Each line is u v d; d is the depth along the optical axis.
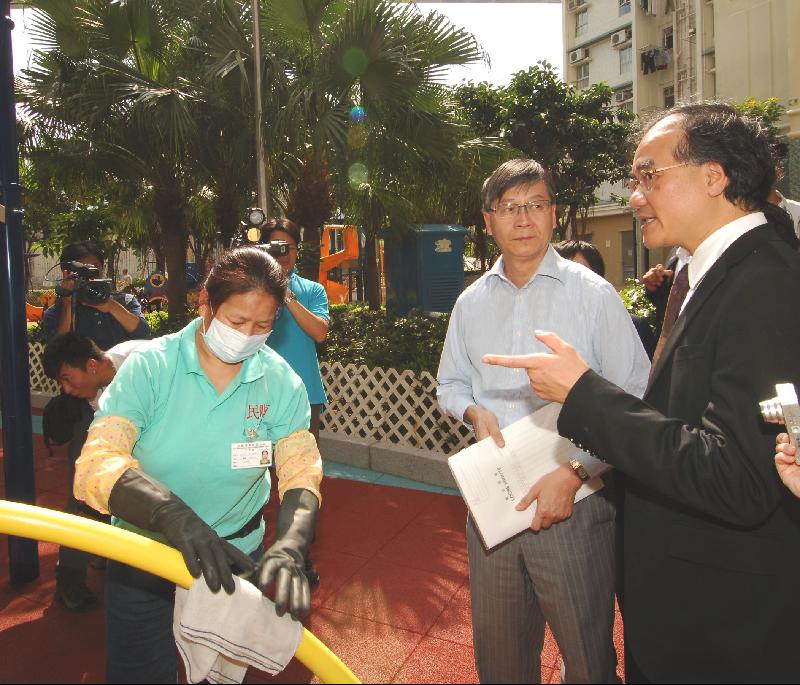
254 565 1.17
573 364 1.22
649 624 1.24
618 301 1.75
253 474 1.53
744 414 1.05
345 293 19.02
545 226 1.76
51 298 15.45
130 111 7.27
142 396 1.42
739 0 12.75
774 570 1.13
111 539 1.16
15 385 3.02
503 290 1.88
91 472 1.26
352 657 2.52
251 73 6.86
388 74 6.39
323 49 6.53
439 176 7.44
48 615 2.86
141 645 1.48
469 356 1.95
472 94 14.23
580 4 26.30
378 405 5.15
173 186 8.38
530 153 14.55
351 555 3.41
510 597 1.76
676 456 1.08
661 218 1.32
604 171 15.20
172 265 8.66
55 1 7.32
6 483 3.05
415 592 3.01
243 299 1.34
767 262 1.16
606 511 1.74
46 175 8.70
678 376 1.22
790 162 7.58
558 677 2.34
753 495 1.04
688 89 21.56
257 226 3.43
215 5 6.93
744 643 1.14
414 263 8.20
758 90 12.50
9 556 3.14
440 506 4.12
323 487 4.53
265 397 1.52
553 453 1.62
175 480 1.48
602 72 25.83
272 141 6.70
